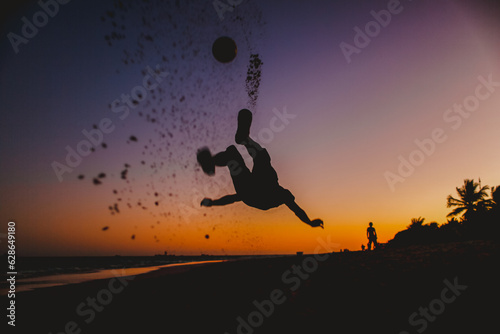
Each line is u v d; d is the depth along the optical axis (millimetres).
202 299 4531
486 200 31047
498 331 2951
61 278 10477
